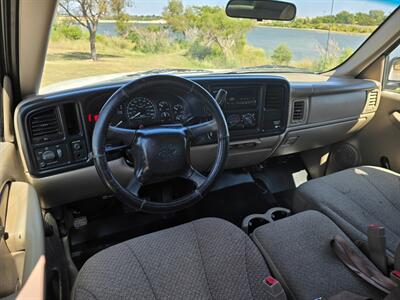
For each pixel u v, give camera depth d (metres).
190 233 1.18
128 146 1.35
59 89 1.42
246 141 1.80
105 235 1.78
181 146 1.30
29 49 1.23
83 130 1.38
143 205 1.23
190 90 1.25
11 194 1.07
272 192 2.28
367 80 2.17
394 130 2.11
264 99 1.75
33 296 0.75
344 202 1.49
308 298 1.00
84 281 1.00
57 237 1.56
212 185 1.33
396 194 1.56
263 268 1.06
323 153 2.48
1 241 0.78
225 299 0.97
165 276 1.01
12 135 1.29
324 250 1.16
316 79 2.08
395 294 0.85
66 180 1.42
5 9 1.12
